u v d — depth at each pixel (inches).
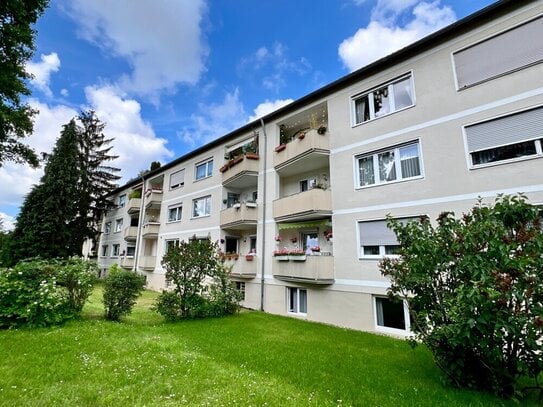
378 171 424.5
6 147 622.8
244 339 317.1
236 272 591.2
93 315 392.8
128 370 202.5
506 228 184.7
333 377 208.4
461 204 337.4
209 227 729.0
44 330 302.7
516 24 322.0
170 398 164.4
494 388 173.9
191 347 276.7
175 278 438.9
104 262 1256.8
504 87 323.6
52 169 923.4
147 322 398.0
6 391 165.0
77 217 1027.3
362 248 420.8
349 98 473.1
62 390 169.8
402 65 414.6
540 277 157.5
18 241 848.9
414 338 210.2
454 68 364.8
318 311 450.6
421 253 195.0
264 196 591.2
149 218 1001.5
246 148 649.6
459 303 161.8
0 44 488.7
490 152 327.6
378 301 395.9
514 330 152.1
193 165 837.8
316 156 490.9
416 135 386.9
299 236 538.0
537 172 294.0
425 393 180.7
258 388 181.9
